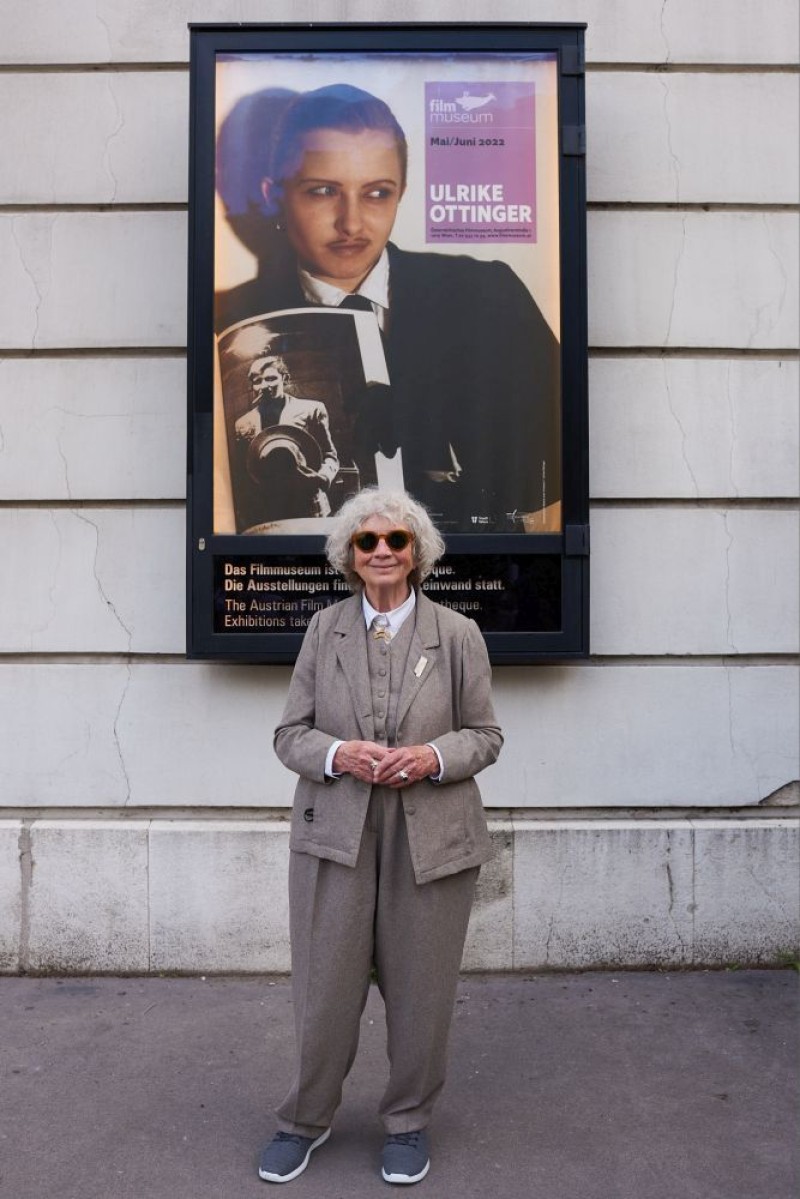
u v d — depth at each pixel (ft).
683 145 16.31
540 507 15.62
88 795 16.05
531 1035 13.71
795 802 16.26
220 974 15.78
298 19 16.20
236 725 16.03
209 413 15.55
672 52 16.26
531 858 15.83
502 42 15.64
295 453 15.57
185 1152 10.98
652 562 16.20
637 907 15.88
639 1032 13.79
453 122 15.64
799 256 16.31
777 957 15.97
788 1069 12.79
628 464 16.19
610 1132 11.37
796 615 16.29
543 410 15.64
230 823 15.98
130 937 15.80
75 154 16.19
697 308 16.26
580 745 16.14
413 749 9.82
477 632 10.71
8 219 16.16
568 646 15.57
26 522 16.11
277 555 15.48
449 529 15.61
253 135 15.61
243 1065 12.91
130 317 16.14
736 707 16.24
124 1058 13.09
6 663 16.11
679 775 16.20
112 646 16.05
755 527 16.25
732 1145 11.12
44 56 16.19
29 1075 12.64
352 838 9.97
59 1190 10.30
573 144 15.61
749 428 16.28
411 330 15.62
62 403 16.12
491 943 15.87
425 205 15.62
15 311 16.12
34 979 15.69
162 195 16.17
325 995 10.14
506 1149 11.04
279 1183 10.39
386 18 16.24
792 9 16.31
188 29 16.03
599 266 16.25
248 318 15.57
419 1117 10.61
